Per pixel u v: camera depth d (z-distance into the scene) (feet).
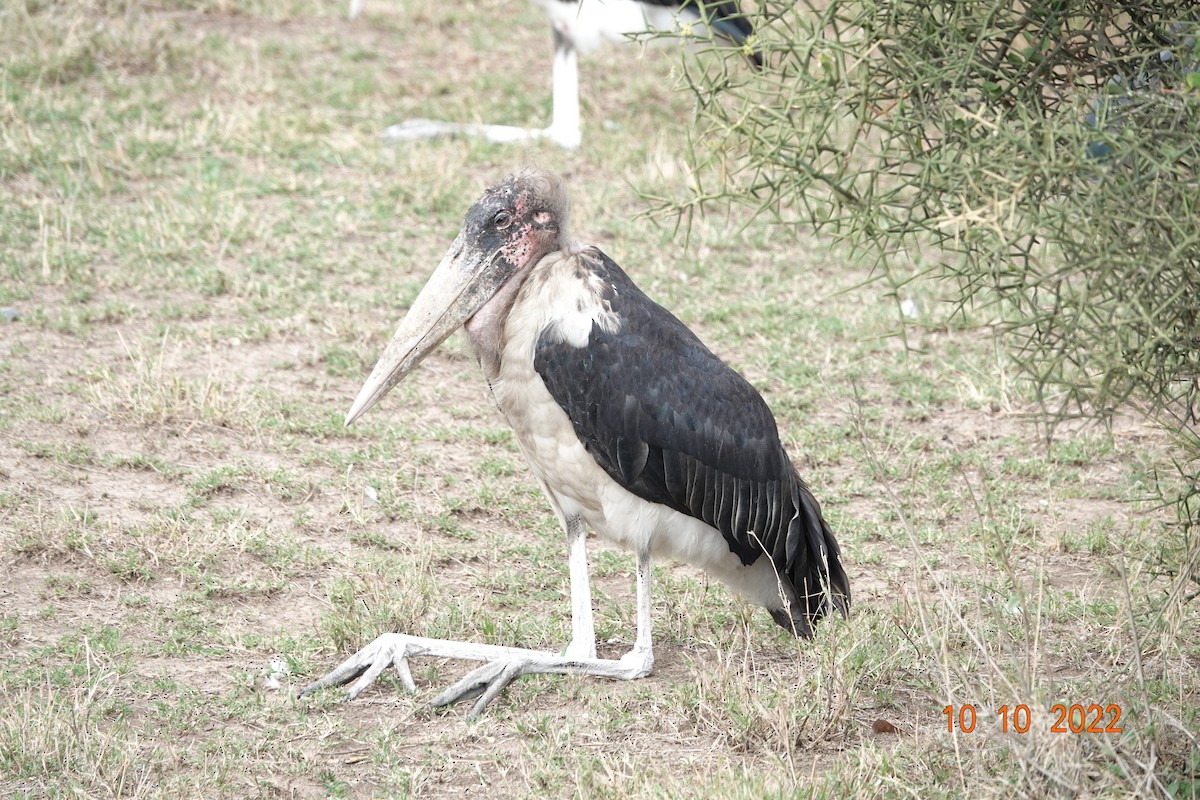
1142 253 19.54
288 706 26.40
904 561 33.35
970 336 46.83
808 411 41.63
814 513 28.84
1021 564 33.22
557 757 24.85
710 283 50.37
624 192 57.47
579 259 26.61
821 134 21.77
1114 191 19.86
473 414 40.91
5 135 57.31
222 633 29.14
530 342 26.37
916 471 37.70
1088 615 29.91
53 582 30.63
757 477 27.35
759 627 30.37
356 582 31.32
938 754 24.30
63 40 67.21
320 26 75.36
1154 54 21.71
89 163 55.57
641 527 27.27
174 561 31.86
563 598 31.50
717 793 22.63
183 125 60.95
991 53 22.30
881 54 22.07
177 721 25.64
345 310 46.78
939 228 21.68
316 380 42.22
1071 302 20.47
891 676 27.66
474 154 60.23
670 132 63.46
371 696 27.07
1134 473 36.19
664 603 31.45
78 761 23.97
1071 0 21.48
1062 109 22.50
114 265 48.96
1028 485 37.50
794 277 51.49
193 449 37.55
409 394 41.91
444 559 32.96
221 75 66.95
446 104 66.33
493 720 26.25
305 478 36.32
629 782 23.50
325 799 23.54
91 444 37.37
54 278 47.16
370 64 70.64
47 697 26.09
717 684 26.73
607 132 63.67
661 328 26.61
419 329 26.81
